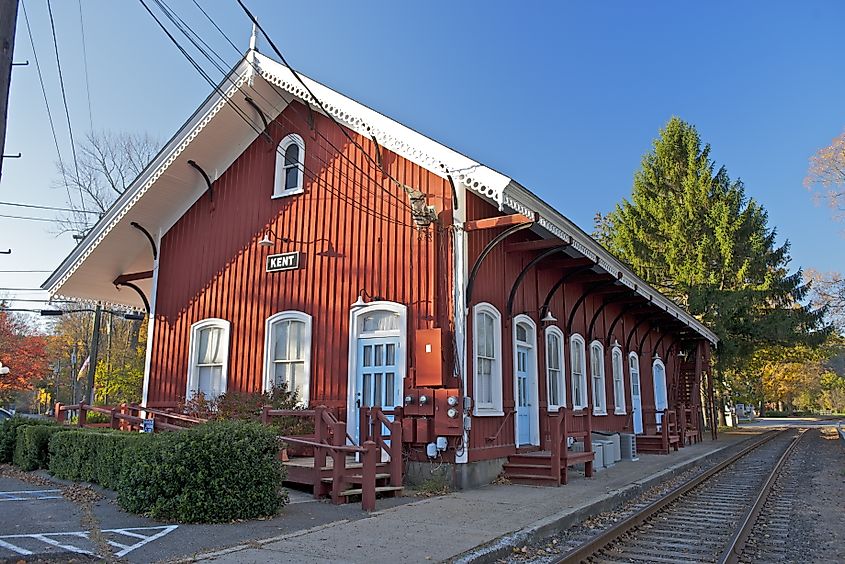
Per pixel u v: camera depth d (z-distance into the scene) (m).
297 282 13.48
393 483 9.94
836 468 16.42
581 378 16.66
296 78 12.19
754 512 9.39
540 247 13.02
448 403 10.78
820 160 33.03
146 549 6.44
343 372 12.46
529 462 11.98
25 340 38.19
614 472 13.78
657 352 25.05
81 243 15.57
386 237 12.49
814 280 37.66
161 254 15.84
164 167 14.53
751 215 37.47
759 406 80.06
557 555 6.83
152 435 9.23
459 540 6.84
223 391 13.80
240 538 6.95
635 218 41.03
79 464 10.88
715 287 34.97
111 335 37.03
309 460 11.18
